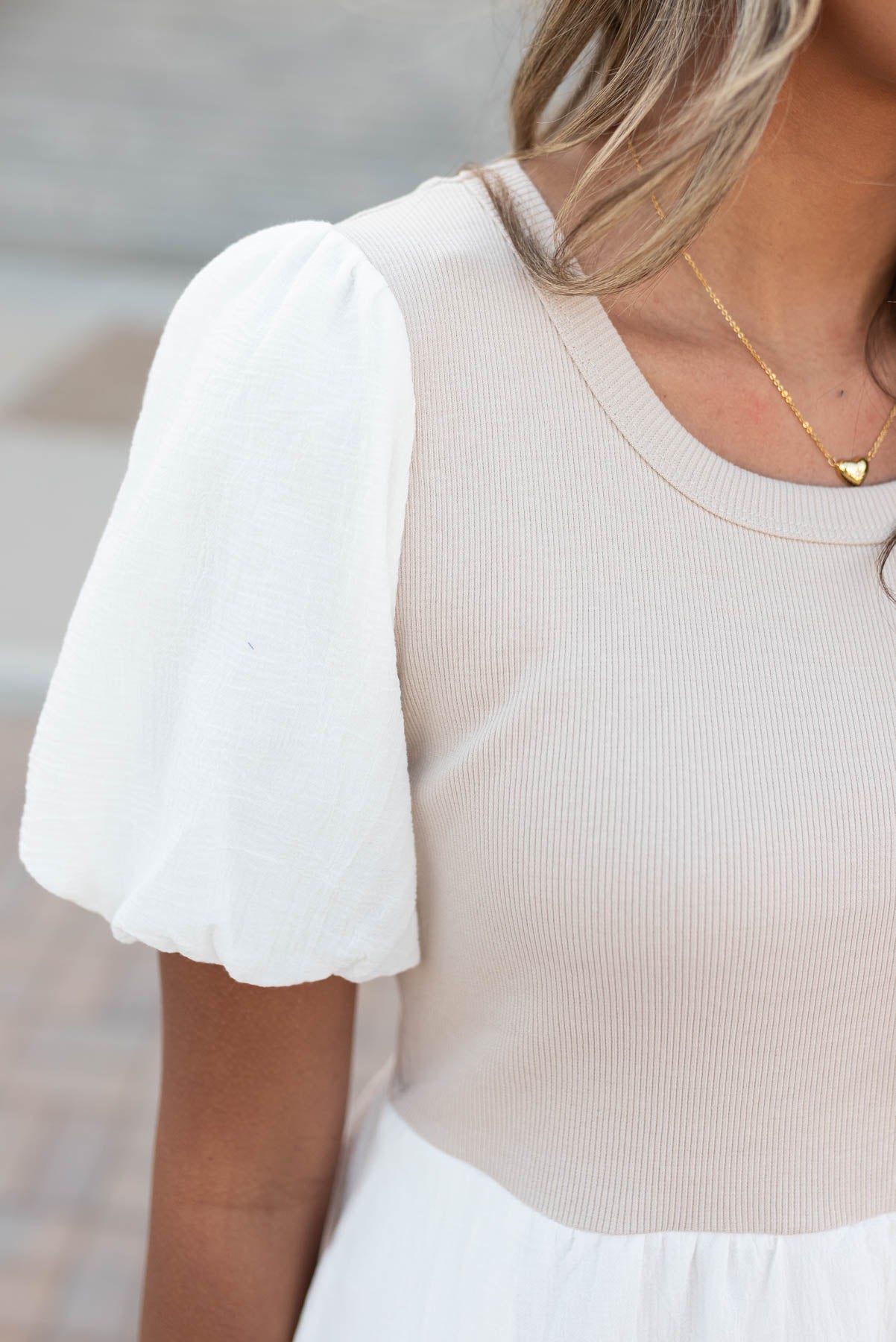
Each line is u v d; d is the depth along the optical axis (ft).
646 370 3.00
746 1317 3.04
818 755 2.81
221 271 2.98
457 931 3.02
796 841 2.78
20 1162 9.23
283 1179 3.34
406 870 2.92
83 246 31.96
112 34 44.62
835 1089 3.01
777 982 2.85
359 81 41.83
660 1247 3.05
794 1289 3.06
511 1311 3.05
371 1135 3.49
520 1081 3.06
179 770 2.82
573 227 2.93
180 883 2.83
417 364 2.81
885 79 2.70
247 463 2.73
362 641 2.75
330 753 2.76
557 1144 3.06
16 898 11.75
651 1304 3.04
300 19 46.91
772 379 3.06
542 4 3.17
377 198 35.27
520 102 3.20
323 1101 3.28
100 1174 9.18
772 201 2.98
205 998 3.12
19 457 19.95
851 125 2.85
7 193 34.01
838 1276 3.08
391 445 2.77
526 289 2.89
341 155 37.35
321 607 2.73
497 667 2.83
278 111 39.75
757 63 2.43
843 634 2.87
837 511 2.90
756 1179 3.04
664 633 2.82
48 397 22.63
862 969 2.88
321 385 2.74
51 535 17.65
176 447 2.79
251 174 36.01
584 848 2.78
